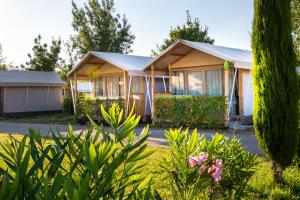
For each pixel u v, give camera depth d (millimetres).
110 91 21969
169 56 17453
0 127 19938
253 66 5828
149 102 19828
